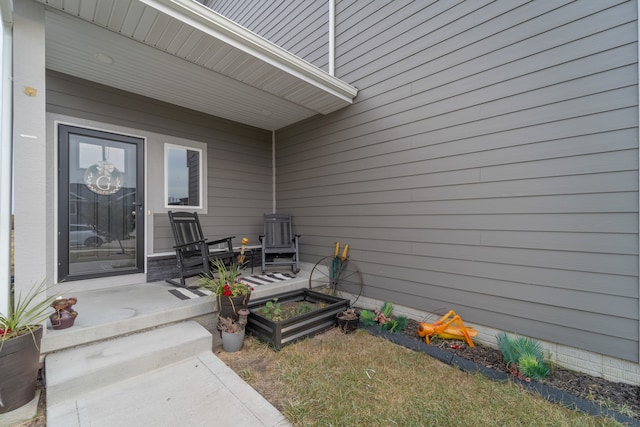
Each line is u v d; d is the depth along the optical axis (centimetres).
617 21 216
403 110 347
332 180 436
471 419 180
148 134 395
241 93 381
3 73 202
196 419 175
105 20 243
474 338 289
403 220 348
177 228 392
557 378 224
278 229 486
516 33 262
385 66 364
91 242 346
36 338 187
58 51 287
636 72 209
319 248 457
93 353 217
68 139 333
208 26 261
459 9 298
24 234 205
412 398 201
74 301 234
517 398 201
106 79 345
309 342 287
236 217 492
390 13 358
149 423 171
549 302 247
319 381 218
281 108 432
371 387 213
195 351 245
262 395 203
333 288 423
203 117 452
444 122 310
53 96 324
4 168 205
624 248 215
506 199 269
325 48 438
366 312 336
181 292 328
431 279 323
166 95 389
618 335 218
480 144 285
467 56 293
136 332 252
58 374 190
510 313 268
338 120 426
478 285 287
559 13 241
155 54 294
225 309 279
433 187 320
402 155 348
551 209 246
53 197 320
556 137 243
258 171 523
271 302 334
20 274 204
